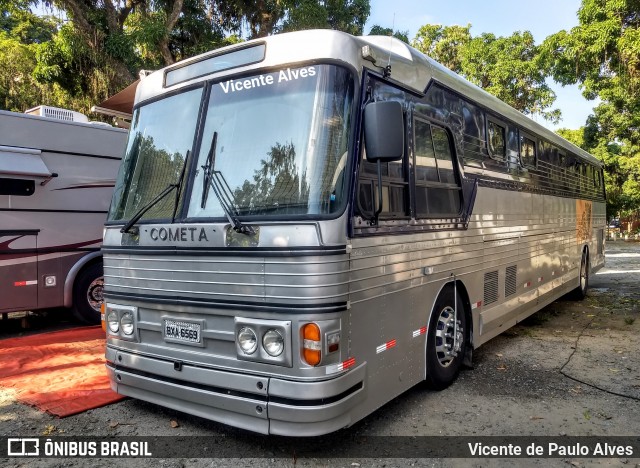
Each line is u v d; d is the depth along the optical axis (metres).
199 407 3.70
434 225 4.64
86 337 6.96
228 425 3.82
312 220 3.24
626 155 27.70
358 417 3.60
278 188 3.46
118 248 4.14
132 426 4.17
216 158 3.79
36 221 7.14
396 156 3.35
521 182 7.05
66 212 7.45
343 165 3.43
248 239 3.40
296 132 3.52
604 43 11.33
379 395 3.86
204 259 3.59
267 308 3.31
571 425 4.25
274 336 3.30
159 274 3.86
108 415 4.40
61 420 4.29
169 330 3.82
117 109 7.30
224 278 3.50
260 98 3.73
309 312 3.21
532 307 7.57
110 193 8.02
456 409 4.55
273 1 15.16
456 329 5.15
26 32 21.08
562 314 9.14
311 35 3.64
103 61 12.84
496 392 4.99
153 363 3.91
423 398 4.81
